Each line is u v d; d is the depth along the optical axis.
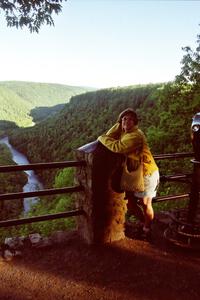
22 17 7.57
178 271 3.19
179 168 13.67
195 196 3.64
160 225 4.23
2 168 3.07
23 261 3.31
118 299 2.74
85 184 3.58
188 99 14.37
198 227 3.62
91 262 3.30
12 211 43.44
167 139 14.95
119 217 3.69
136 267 3.23
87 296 2.78
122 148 3.27
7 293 2.79
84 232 3.72
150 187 3.45
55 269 3.18
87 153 3.45
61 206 26.14
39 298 2.73
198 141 3.52
